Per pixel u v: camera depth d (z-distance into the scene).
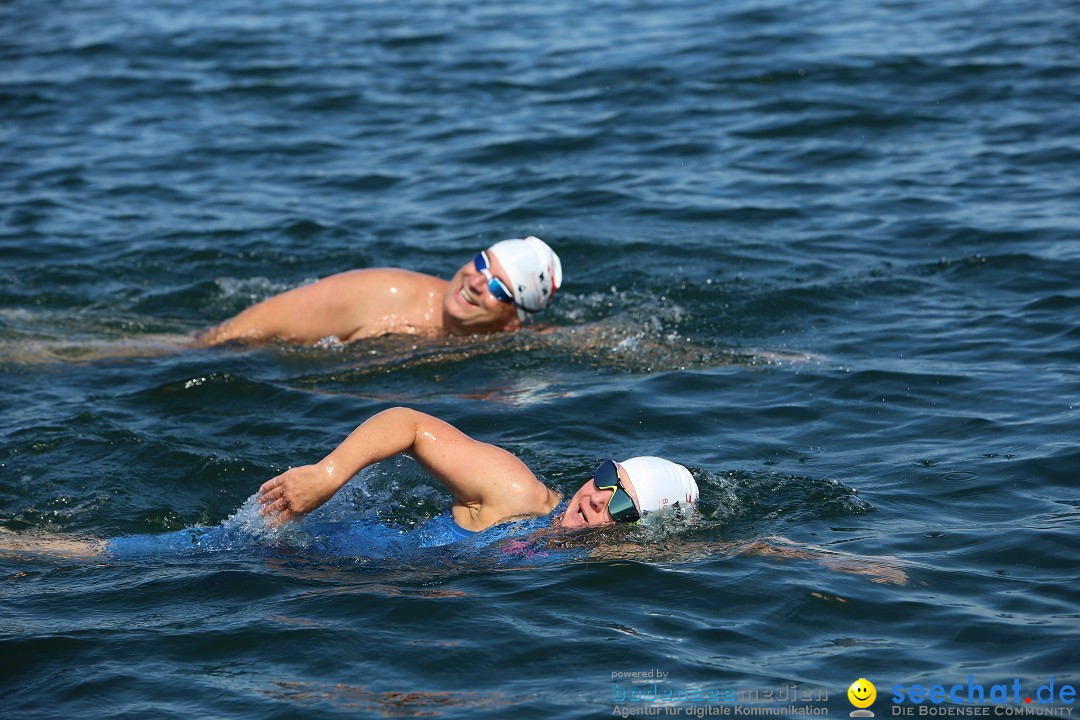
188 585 19.11
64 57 64.94
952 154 45.81
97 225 41.22
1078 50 58.19
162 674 16.47
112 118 54.25
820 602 18.25
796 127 49.88
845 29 64.94
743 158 46.66
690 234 39.09
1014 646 17.00
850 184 43.34
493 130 51.22
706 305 33.59
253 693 15.97
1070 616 17.73
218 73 61.31
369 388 28.81
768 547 20.06
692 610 18.06
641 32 66.94
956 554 19.88
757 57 59.75
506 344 31.48
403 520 22.19
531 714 15.42
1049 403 26.06
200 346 31.73
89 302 35.03
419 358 30.70
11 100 57.03
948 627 17.56
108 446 24.88
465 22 71.75
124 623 17.89
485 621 17.72
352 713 15.48
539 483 21.64
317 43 67.38
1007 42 60.34
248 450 25.02
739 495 22.39
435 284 33.31
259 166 47.78
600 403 27.28
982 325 31.17
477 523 21.20
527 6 76.00
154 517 22.41
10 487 23.23
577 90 56.31
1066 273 34.12
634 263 36.75
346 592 18.70
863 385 27.75
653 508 21.00
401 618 17.83
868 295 33.84
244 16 75.50
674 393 27.83
